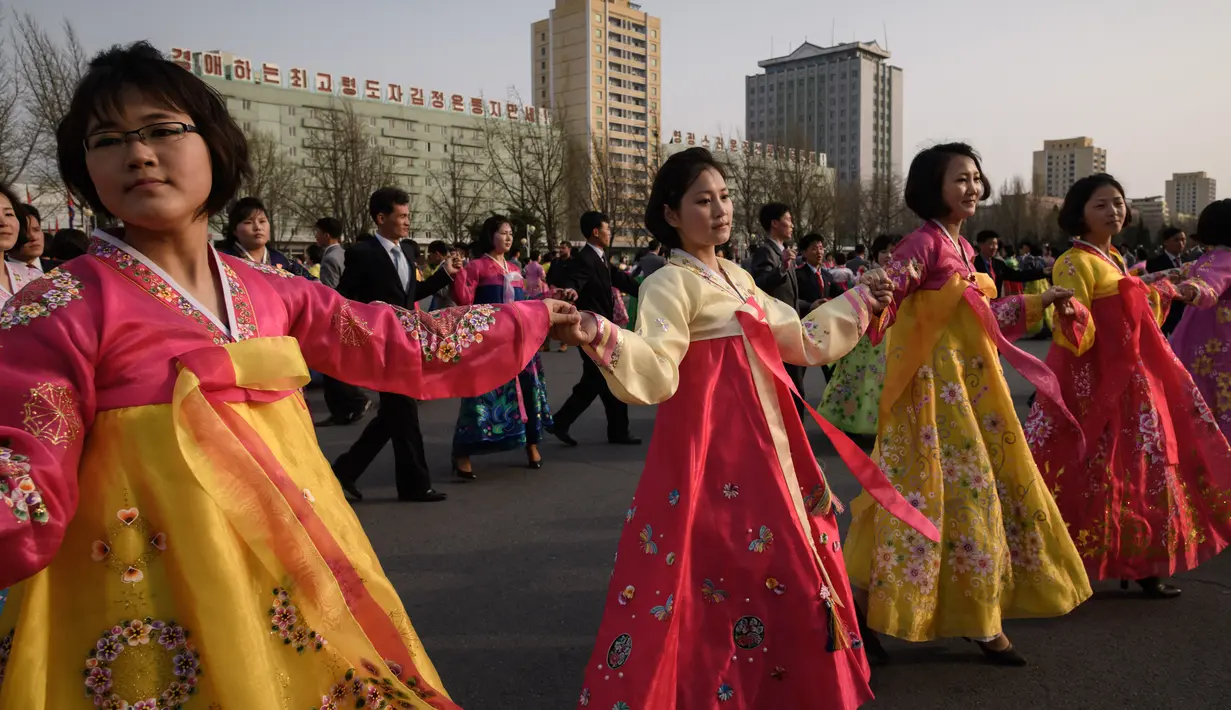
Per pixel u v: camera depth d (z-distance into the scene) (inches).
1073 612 140.6
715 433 90.7
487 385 75.0
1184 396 147.6
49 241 317.7
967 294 119.2
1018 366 118.8
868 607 117.6
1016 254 824.3
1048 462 147.9
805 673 87.8
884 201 2326.5
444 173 2215.8
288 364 62.2
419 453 211.5
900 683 116.6
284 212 1540.4
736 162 1991.9
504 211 1977.1
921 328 121.0
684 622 87.7
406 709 63.2
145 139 59.1
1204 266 178.1
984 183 126.6
